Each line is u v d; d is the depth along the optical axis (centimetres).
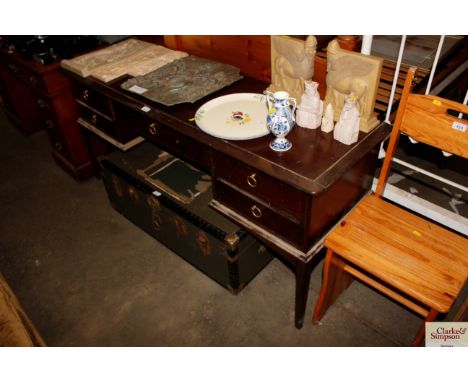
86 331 207
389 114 182
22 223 274
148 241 255
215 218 201
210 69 215
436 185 259
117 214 276
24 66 260
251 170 159
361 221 175
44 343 186
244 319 208
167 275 233
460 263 157
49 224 272
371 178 188
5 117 394
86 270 239
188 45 252
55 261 246
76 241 258
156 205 221
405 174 268
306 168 152
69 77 235
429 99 156
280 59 179
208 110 187
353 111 156
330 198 160
